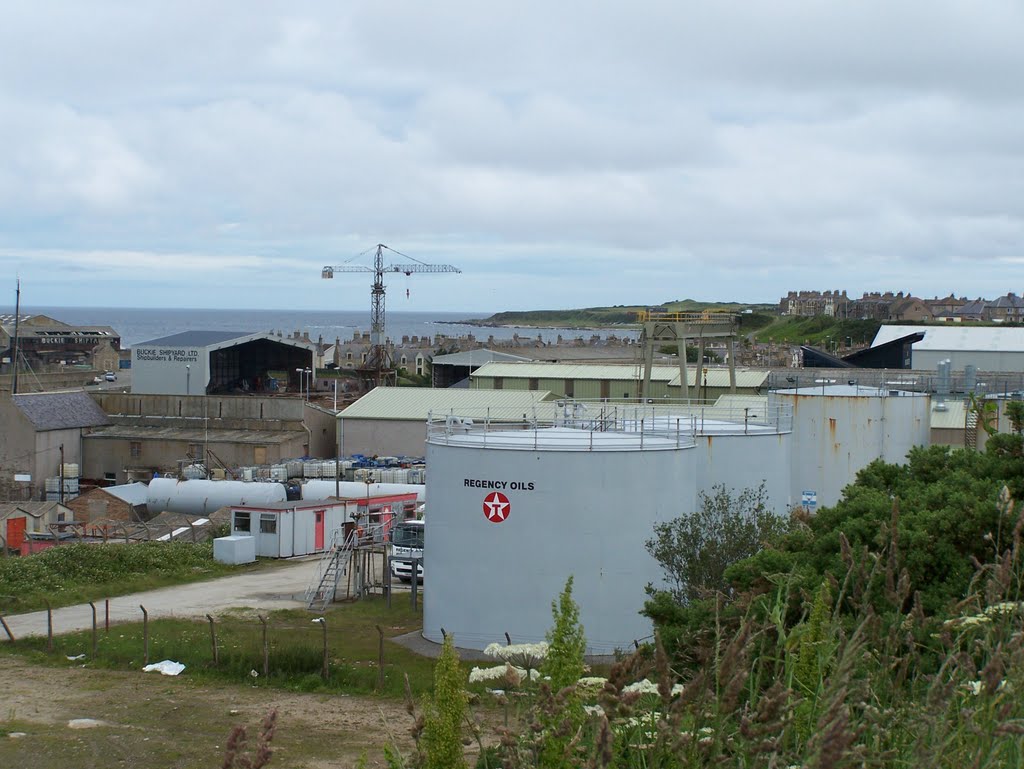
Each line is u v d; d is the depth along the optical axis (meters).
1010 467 22.42
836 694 5.83
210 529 53.72
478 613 30.48
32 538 53.16
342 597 40.94
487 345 145.88
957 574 17.52
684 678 9.52
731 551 26.84
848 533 19.23
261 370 108.69
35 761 22.52
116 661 30.81
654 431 33.28
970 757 6.11
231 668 29.66
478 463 30.42
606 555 29.56
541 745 7.05
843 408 41.47
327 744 23.47
